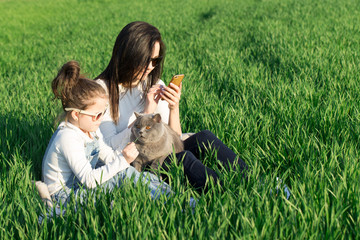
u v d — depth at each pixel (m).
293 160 3.96
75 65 3.10
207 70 8.19
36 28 17.05
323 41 9.82
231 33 12.55
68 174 3.29
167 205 3.00
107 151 3.61
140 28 3.70
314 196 3.06
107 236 2.70
